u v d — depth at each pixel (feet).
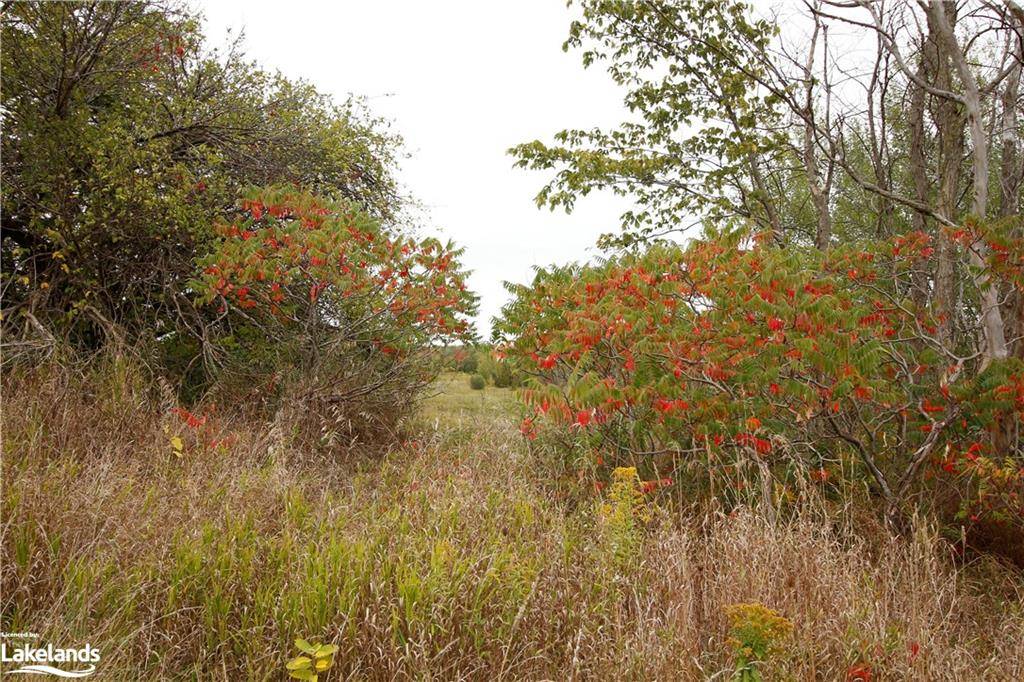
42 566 11.51
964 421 18.83
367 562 12.17
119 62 27.40
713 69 35.22
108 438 17.90
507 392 41.86
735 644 10.92
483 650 11.07
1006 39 28.37
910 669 11.15
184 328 27.58
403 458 23.68
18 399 18.21
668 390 17.69
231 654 10.59
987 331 20.59
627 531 14.38
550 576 12.75
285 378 25.44
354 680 10.20
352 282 24.21
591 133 38.86
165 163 26.61
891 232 35.24
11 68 24.47
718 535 14.51
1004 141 32.04
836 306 17.72
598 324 19.07
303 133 31.50
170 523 13.42
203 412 23.61
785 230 39.99
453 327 26.32
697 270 18.71
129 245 26.50
